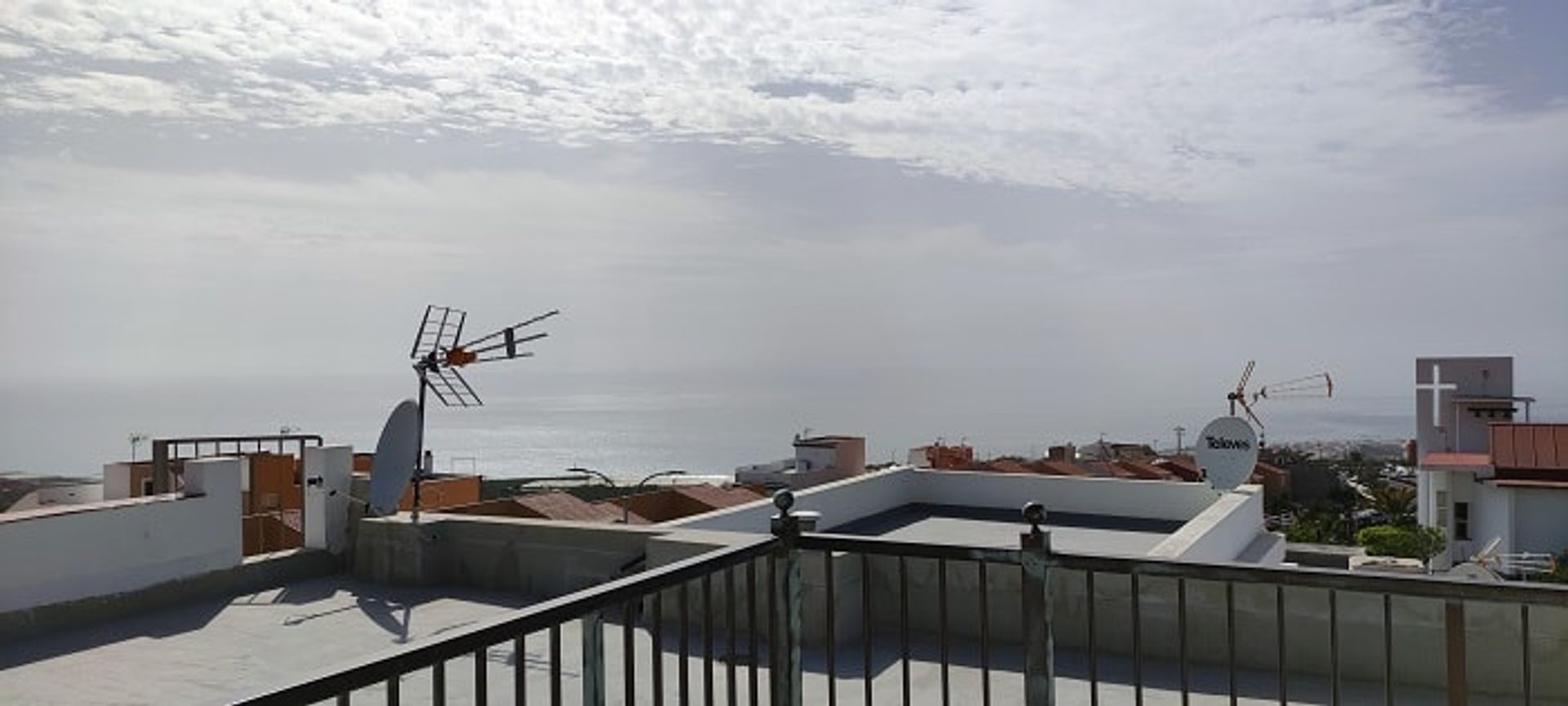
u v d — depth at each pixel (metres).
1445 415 26.53
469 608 7.00
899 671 5.60
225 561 7.41
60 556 6.47
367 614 6.86
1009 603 6.11
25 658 5.90
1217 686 5.27
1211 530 8.20
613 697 5.00
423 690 5.25
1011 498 11.71
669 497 12.21
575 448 127.56
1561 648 4.84
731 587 3.13
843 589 6.12
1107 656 5.83
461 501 14.45
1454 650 2.53
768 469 27.66
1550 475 22.95
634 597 2.70
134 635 6.36
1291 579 2.66
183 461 8.31
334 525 8.05
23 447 79.94
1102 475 18.69
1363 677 5.29
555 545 7.29
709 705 3.01
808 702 5.14
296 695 1.85
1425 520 24.97
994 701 5.11
